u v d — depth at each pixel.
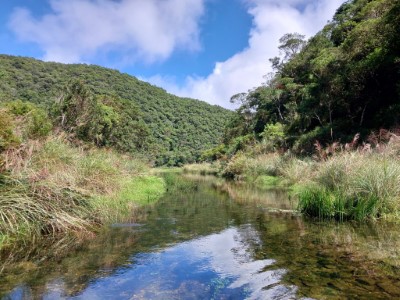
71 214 6.75
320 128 24.11
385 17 19.36
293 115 36.28
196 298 3.39
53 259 4.66
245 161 23.42
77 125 15.63
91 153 11.24
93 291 3.55
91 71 82.50
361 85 20.86
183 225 7.05
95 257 4.76
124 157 15.58
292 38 50.41
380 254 4.57
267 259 4.57
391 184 7.11
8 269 4.25
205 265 4.40
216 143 86.00
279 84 46.78
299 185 13.08
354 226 6.35
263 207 9.34
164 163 66.94
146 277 3.97
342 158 9.16
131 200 10.49
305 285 3.60
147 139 43.72
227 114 108.38
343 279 3.72
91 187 8.40
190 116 93.94
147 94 89.94
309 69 41.03
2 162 6.09
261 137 38.78
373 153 9.70
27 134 8.24
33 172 6.35
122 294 3.48
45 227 6.22
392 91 20.70
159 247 5.29
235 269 4.21
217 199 11.64
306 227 6.45
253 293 3.48
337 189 7.75
